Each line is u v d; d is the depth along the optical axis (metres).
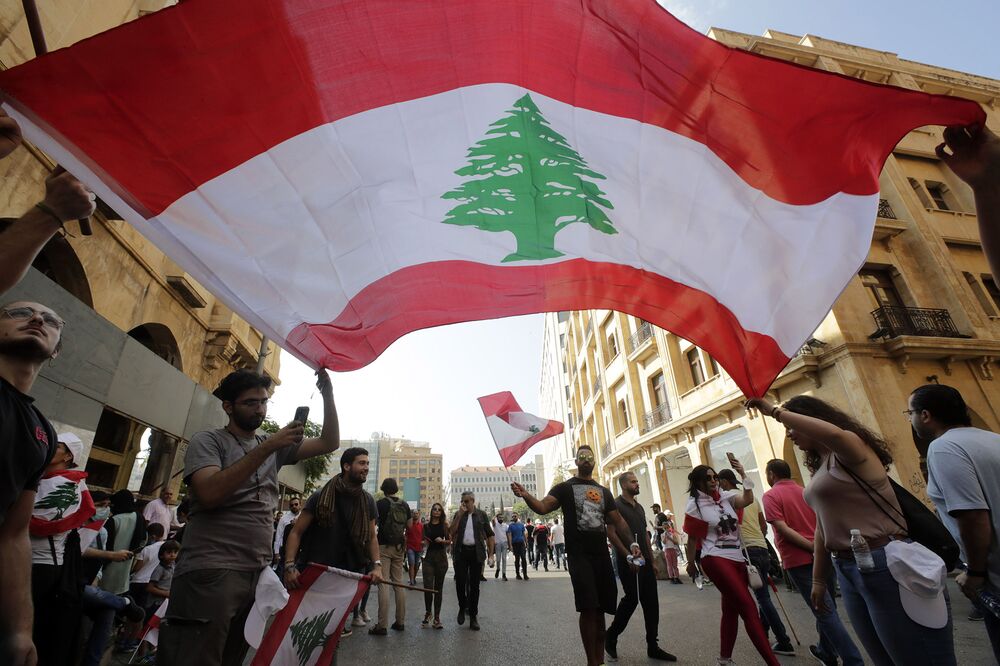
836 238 2.13
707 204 2.38
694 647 5.20
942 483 2.29
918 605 2.20
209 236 2.13
